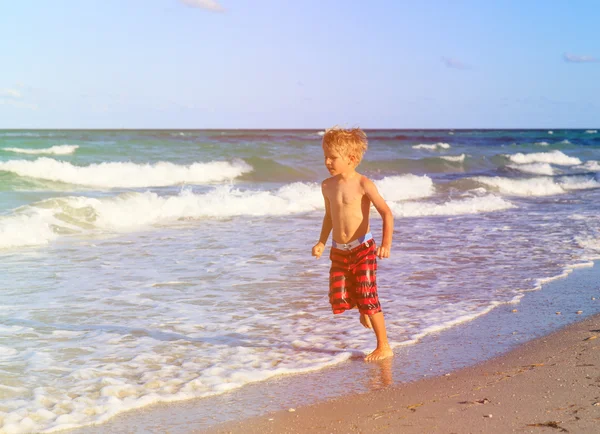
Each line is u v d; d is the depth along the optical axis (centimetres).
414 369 382
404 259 781
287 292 603
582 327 473
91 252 820
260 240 930
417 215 1273
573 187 2033
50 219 1020
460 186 1862
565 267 725
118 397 337
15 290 604
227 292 602
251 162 2219
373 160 2739
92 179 1730
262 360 401
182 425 298
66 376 369
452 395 331
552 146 4406
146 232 1004
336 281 412
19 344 435
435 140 5272
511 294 593
